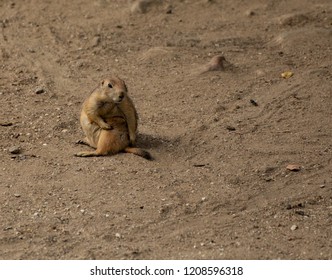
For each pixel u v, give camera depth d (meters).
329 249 9.73
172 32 17.56
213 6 18.98
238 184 11.34
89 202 10.77
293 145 12.51
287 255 9.58
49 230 10.12
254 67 15.66
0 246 9.77
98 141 12.05
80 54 16.38
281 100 14.11
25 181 11.33
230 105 13.96
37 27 17.77
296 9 18.70
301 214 10.63
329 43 16.70
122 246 9.79
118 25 17.88
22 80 15.11
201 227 10.28
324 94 14.32
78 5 19.00
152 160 11.93
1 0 19.22
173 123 13.27
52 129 13.02
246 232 10.16
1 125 13.14
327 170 11.79
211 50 16.53
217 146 12.44
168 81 15.01
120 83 11.67
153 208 10.64
